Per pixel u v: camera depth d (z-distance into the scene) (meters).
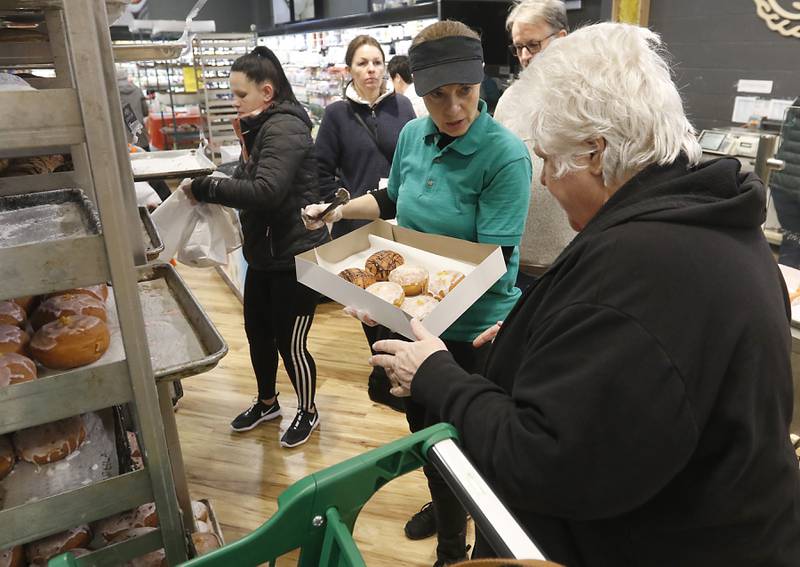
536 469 0.74
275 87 2.17
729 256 0.72
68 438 1.15
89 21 0.76
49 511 0.98
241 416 2.70
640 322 0.69
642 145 0.77
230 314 3.99
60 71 1.59
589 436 0.70
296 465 2.47
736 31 3.05
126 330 0.93
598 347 0.70
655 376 0.68
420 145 1.69
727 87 3.16
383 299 1.25
